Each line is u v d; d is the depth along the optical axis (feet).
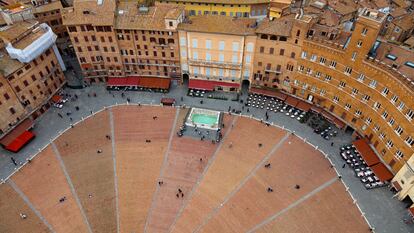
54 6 365.81
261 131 302.04
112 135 300.40
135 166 277.03
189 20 308.81
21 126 298.35
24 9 310.04
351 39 253.85
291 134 298.76
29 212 247.50
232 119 312.71
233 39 296.71
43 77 311.47
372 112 267.59
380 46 264.52
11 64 281.33
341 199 249.96
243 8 342.44
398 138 241.55
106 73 346.74
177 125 308.40
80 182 266.36
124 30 309.22
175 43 312.91
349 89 277.85
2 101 277.23
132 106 326.24
